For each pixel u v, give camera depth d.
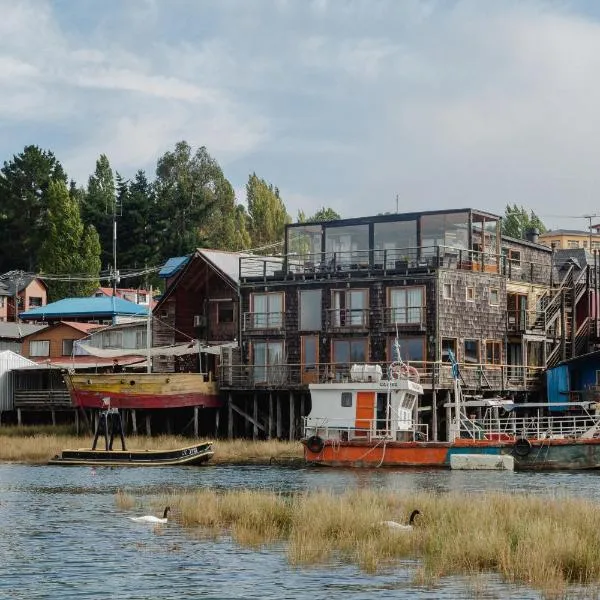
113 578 46.44
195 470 99.00
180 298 144.88
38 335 162.25
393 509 60.78
